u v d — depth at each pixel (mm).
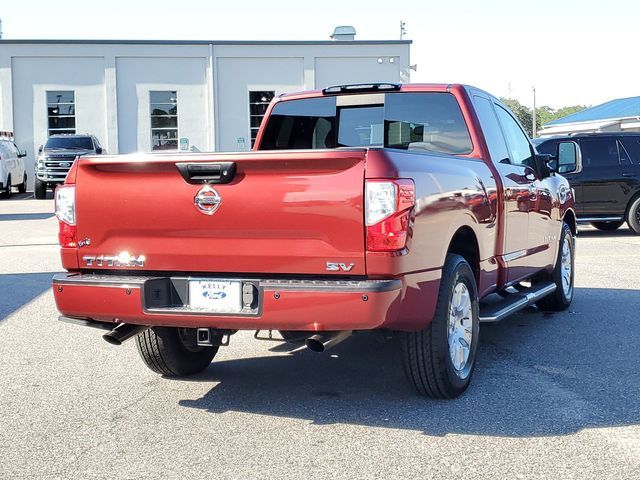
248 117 34188
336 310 4332
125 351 6793
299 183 4426
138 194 4746
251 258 4551
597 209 16281
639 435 4457
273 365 6238
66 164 28281
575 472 3924
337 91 6645
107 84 33594
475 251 5660
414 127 6410
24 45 33219
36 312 8562
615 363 6133
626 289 9648
